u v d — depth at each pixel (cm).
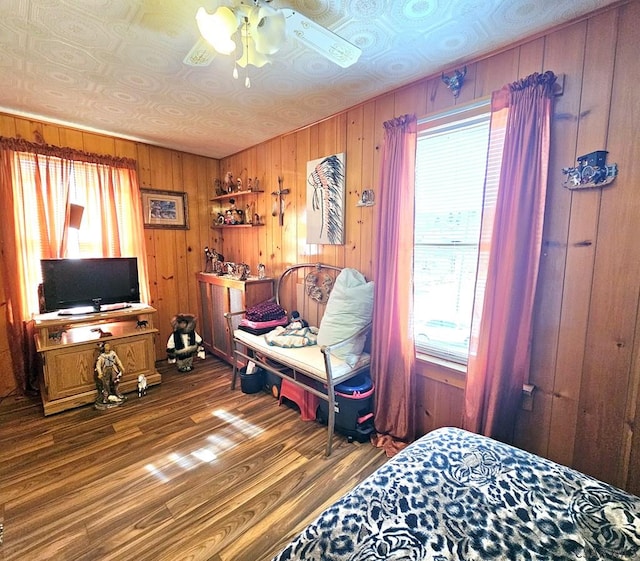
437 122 202
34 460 205
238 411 268
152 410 269
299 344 261
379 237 226
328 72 200
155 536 153
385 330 223
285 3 141
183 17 150
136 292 321
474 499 107
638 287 144
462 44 172
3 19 151
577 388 162
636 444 148
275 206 338
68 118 280
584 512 101
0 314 283
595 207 152
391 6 143
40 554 144
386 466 124
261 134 320
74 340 276
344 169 263
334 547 91
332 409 212
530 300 165
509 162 165
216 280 369
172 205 379
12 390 292
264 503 173
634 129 141
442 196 211
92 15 149
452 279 211
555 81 158
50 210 292
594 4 142
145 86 219
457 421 209
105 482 187
